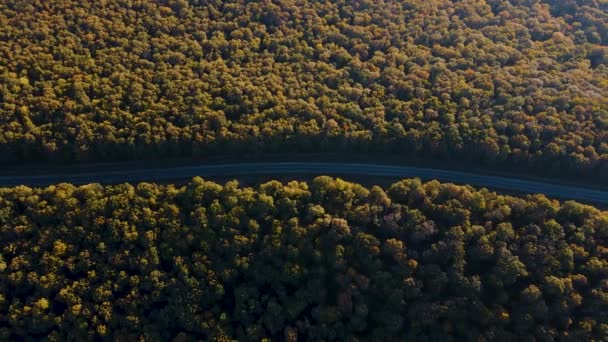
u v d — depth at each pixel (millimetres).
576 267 120562
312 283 124812
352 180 151375
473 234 124000
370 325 124188
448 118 147000
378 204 130500
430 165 153375
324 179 135625
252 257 126688
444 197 131875
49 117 144250
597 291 117000
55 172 150000
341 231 126438
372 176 151875
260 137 146125
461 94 150250
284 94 151375
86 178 149750
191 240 127188
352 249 126250
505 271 119688
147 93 147875
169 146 147375
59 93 146000
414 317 121250
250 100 148125
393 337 122312
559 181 149500
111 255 126250
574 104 145625
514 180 150750
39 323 121625
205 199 133375
